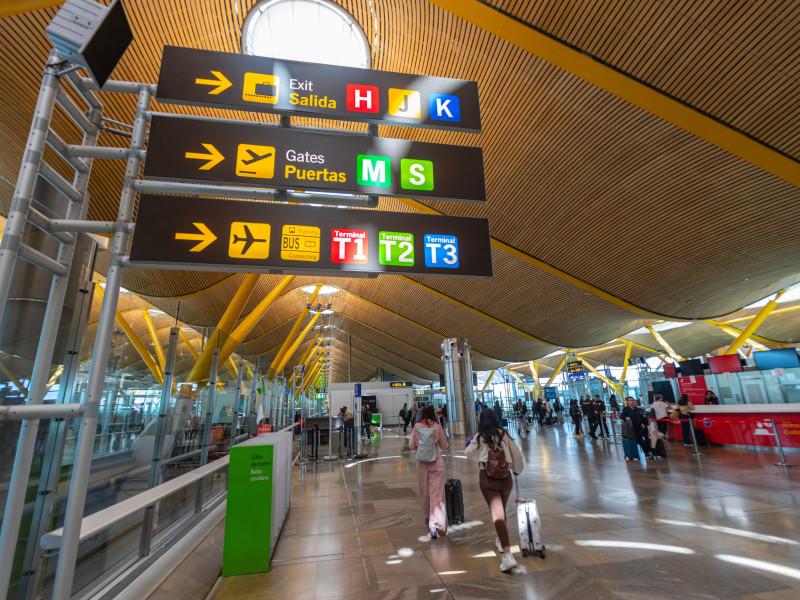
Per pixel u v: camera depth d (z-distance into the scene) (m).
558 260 16.45
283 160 3.05
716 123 9.02
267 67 3.19
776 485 7.11
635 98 8.98
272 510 4.78
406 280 24.22
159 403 5.53
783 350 13.80
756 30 7.53
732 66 8.12
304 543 5.05
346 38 11.13
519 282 20.12
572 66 8.68
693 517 5.46
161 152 2.82
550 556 4.34
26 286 2.75
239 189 2.94
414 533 5.33
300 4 9.97
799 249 13.98
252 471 4.36
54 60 2.30
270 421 14.68
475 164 3.45
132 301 20.94
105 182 10.77
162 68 2.99
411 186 3.26
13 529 2.02
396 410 39.41
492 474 4.24
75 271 3.25
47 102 2.26
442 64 10.33
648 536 4.81
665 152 10.59
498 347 31.12
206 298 21.53
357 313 36.31
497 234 15.95
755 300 22.64
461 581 3.84
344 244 3.09
